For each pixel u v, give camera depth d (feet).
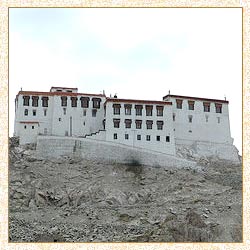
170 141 332.39
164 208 252.62
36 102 336.49
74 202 263.90
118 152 312.71
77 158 311.27
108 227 229.66
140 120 331.36
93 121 340.18
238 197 268.21
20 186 271.49
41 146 312.29
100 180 288.10
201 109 354.95
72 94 341.21
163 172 306.96
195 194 274.77
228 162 341.82
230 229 212.23
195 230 208.95
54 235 220.23
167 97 350.02
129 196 270.87
